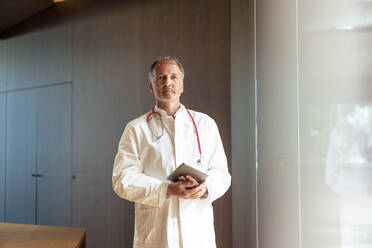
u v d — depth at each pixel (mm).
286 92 1935
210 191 1663
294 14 1849
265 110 2166
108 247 3602
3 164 4922
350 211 1413
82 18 3922
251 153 2514
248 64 2535
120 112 3537
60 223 4102
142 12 3393
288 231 1905
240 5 2631
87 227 3801
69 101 4031
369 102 1310
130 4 3488
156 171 1731
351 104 1402
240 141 2625
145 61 3355
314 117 1656
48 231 2104
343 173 1449
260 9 2209
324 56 1566
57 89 4180
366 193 1329
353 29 1391
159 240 1633
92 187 3760
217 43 2891
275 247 2039
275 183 2051
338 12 1478
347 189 1426
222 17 2869
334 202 1509
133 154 1740
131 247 3410
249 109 2535
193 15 3041
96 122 3742
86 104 3846
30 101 4547
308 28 1703
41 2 4145
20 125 4688
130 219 3426
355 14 1382
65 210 4039
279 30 2008
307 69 1711
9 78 4875
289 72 1903
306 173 1731
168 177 1590
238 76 2656
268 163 2119
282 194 1975
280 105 2008
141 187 1609
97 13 3777
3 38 5016
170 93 1783
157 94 1814
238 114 2650
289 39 1905
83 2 3916
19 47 4738
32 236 1996
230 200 2738
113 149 3584
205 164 1775
